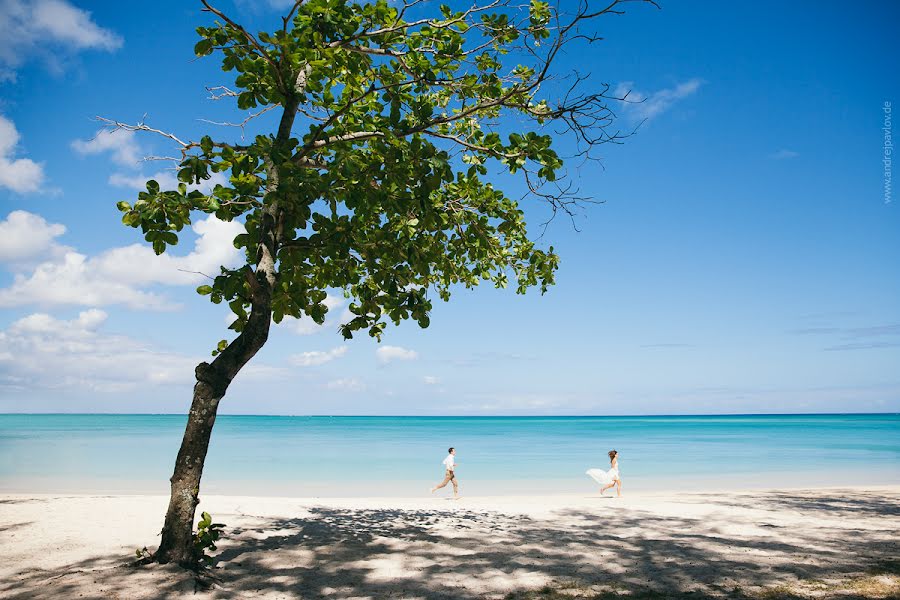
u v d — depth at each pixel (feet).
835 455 127.03
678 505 48.42
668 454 133.28
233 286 22.29
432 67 26.43
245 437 235.40
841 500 51.93
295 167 21.88
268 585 22.27
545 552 28.91
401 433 291.79
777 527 36.78
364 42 27.25
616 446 167.84
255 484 76.59
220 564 24.64
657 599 21.11
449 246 32.37
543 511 44.52
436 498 56.80
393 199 24.21
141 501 43.24
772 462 109.91
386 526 35.70
